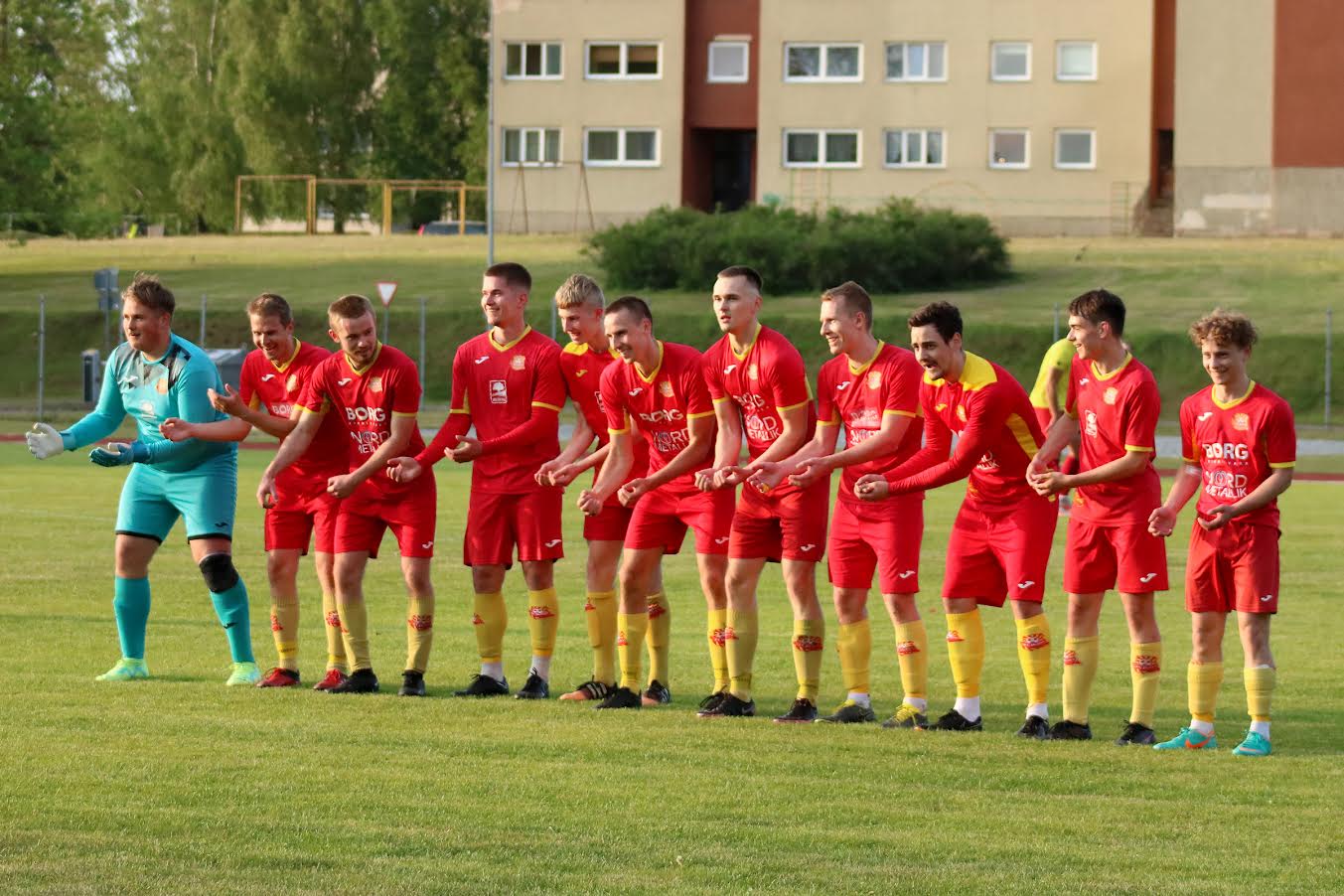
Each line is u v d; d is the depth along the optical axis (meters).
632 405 16.47
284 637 17.34
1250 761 13.78
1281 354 68.50
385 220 112.75
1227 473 14.46
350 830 10.84
